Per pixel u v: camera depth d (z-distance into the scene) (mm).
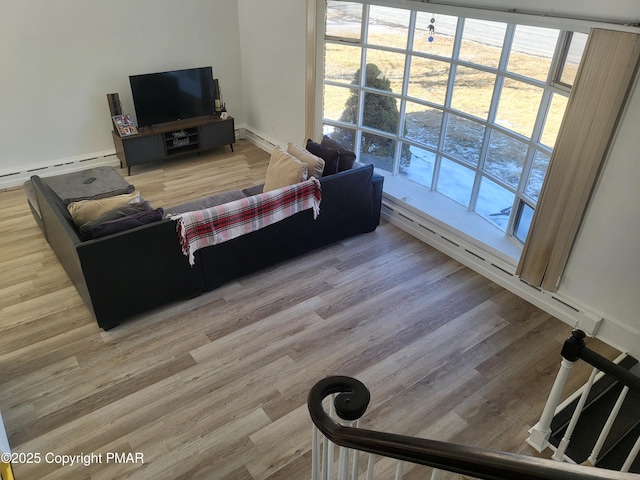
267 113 6512
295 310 3738
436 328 3584
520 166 3926
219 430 2787
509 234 4184
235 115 6992
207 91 6250
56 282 4020
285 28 5602
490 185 4305
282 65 5879
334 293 3936
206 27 6223
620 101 2885
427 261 4379
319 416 1491
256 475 2551
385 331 3545
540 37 3455
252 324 3590
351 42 4852
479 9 3611
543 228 3512
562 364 2396
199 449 2680
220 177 5891
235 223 3721
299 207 4027
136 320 3613
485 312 3756
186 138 6230
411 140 4914
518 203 4031
